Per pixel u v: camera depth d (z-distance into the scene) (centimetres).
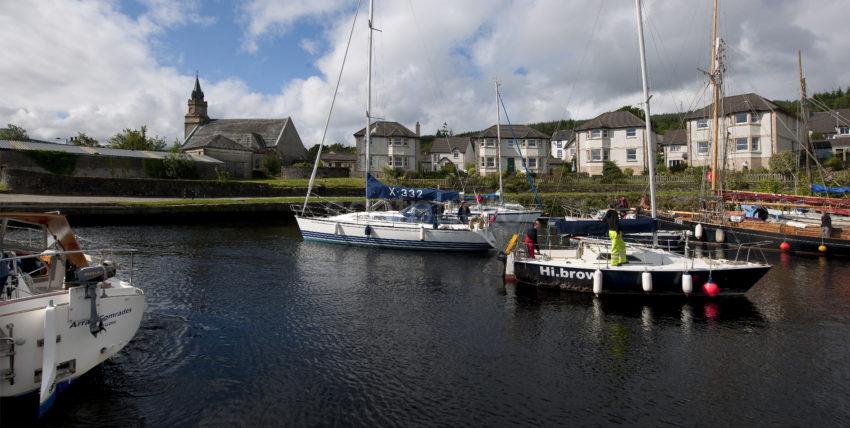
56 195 3388
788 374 833
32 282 828
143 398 734
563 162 6619
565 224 1393
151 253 2009
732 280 1231
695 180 4294
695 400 742
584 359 897
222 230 2861
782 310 1189
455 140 7275
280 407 713
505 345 965
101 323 698
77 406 707
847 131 5503
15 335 620
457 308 1220
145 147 6266
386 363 873
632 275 1248
